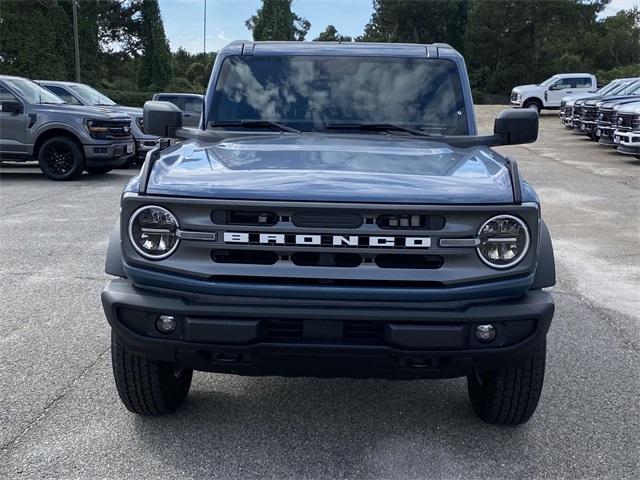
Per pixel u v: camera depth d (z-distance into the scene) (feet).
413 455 11.84
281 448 12.02
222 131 14.53
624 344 17.56
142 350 10.93
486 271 10.35
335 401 14.02
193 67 224.53
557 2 228.84
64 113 45.96
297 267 10.29
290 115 15.26
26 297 20.58
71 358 15.90
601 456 11.87
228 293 10.37
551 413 13.53
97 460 11.48
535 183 48.80
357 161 12.03
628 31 259.60
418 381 15.15
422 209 10.16
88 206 36.55
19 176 49.37
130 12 173.78
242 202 10.20
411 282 10.36
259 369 10.88
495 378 11.99
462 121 15.20
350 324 10.41
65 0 145.18
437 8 269.23
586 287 22.82
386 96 15.47
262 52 16.06
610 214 36.52
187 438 12.30
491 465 11.53
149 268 10.55
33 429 12.50
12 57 133.39
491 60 243.81
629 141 59.62
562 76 130.52
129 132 49.32
